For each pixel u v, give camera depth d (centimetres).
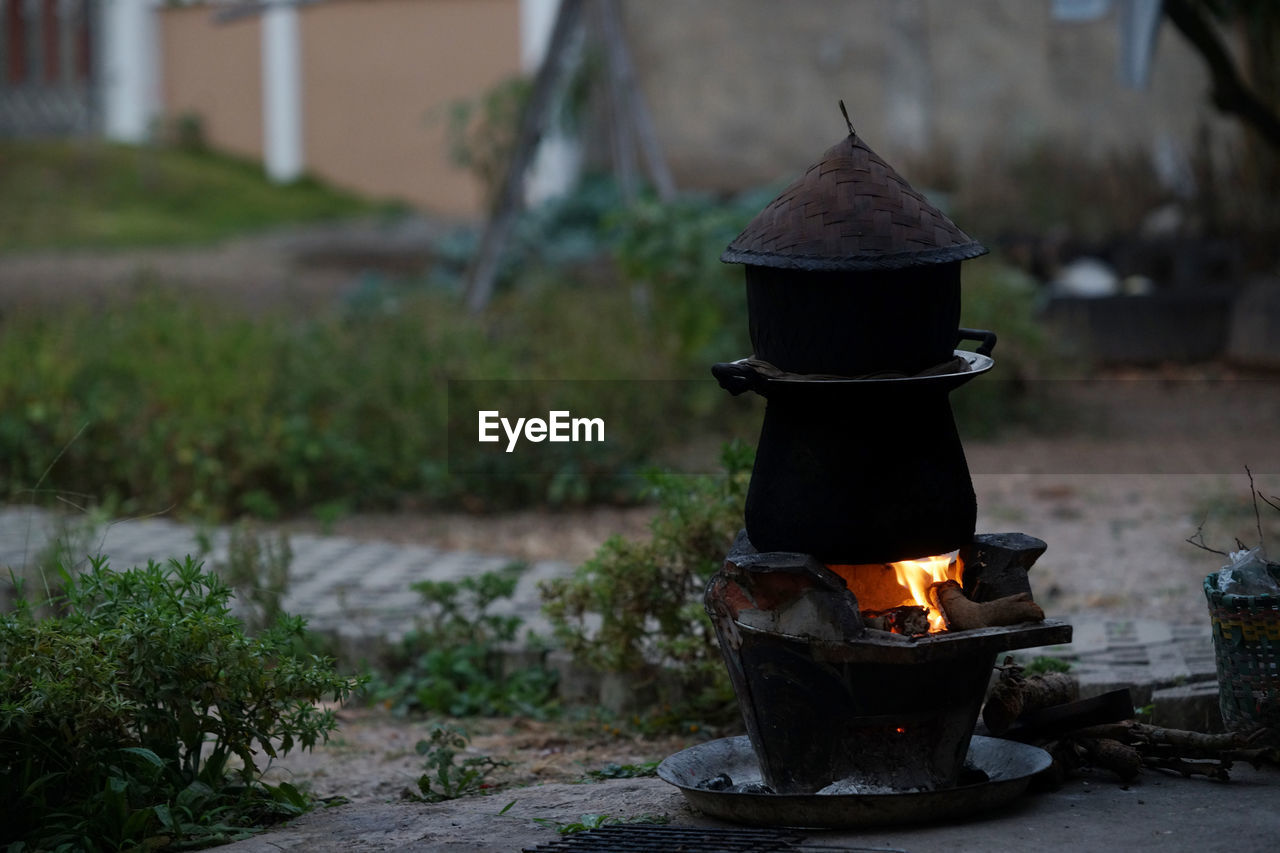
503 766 511
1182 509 873
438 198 2745
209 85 2883
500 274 1511
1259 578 420
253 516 953
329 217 2542
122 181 2558
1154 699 468
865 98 1981
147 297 1223
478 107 2039
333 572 778
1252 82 1423
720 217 1203
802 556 368
